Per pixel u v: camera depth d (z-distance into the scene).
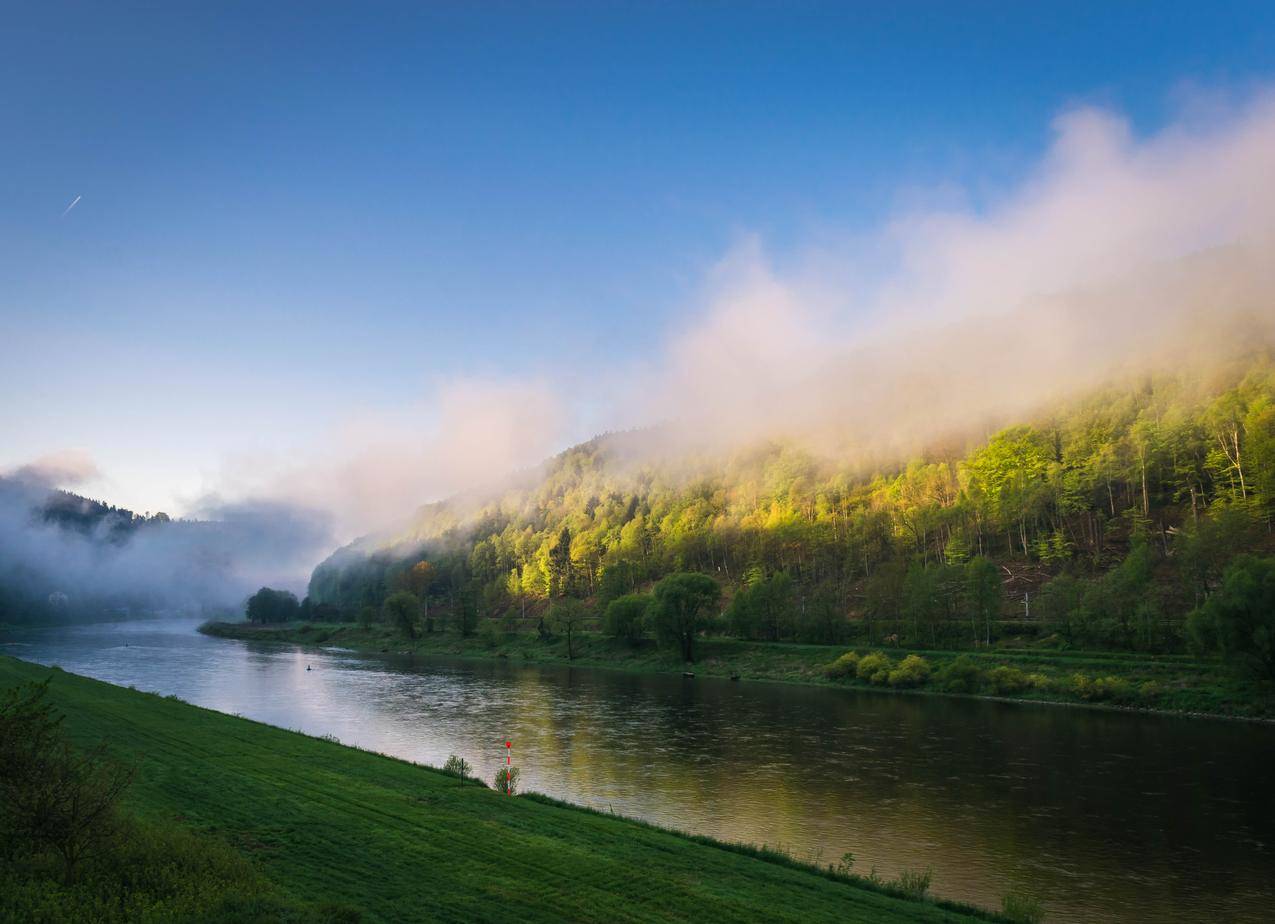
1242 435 154.12
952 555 159.12
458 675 126.69
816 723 78.38
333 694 99.12
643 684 114.31
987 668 104.75
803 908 24.94
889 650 122.12
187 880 19.53
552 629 175.88
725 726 76.44
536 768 56.78
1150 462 158.12
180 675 119.19
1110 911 32.47
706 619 145.25
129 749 39.09
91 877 18.88
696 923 22.41
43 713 20.59
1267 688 81.38
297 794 32.41
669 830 35.62
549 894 23.42
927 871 36.44
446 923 20.50
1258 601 82.38
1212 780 54.62
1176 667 92.00
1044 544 150.12
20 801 18.98
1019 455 189.62
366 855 25.39
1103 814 46.28
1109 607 107.69
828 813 45.91
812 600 155.12
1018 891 34.38
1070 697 91.81
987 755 62.81
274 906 18.05
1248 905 33.19
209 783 32.88
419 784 37.19
